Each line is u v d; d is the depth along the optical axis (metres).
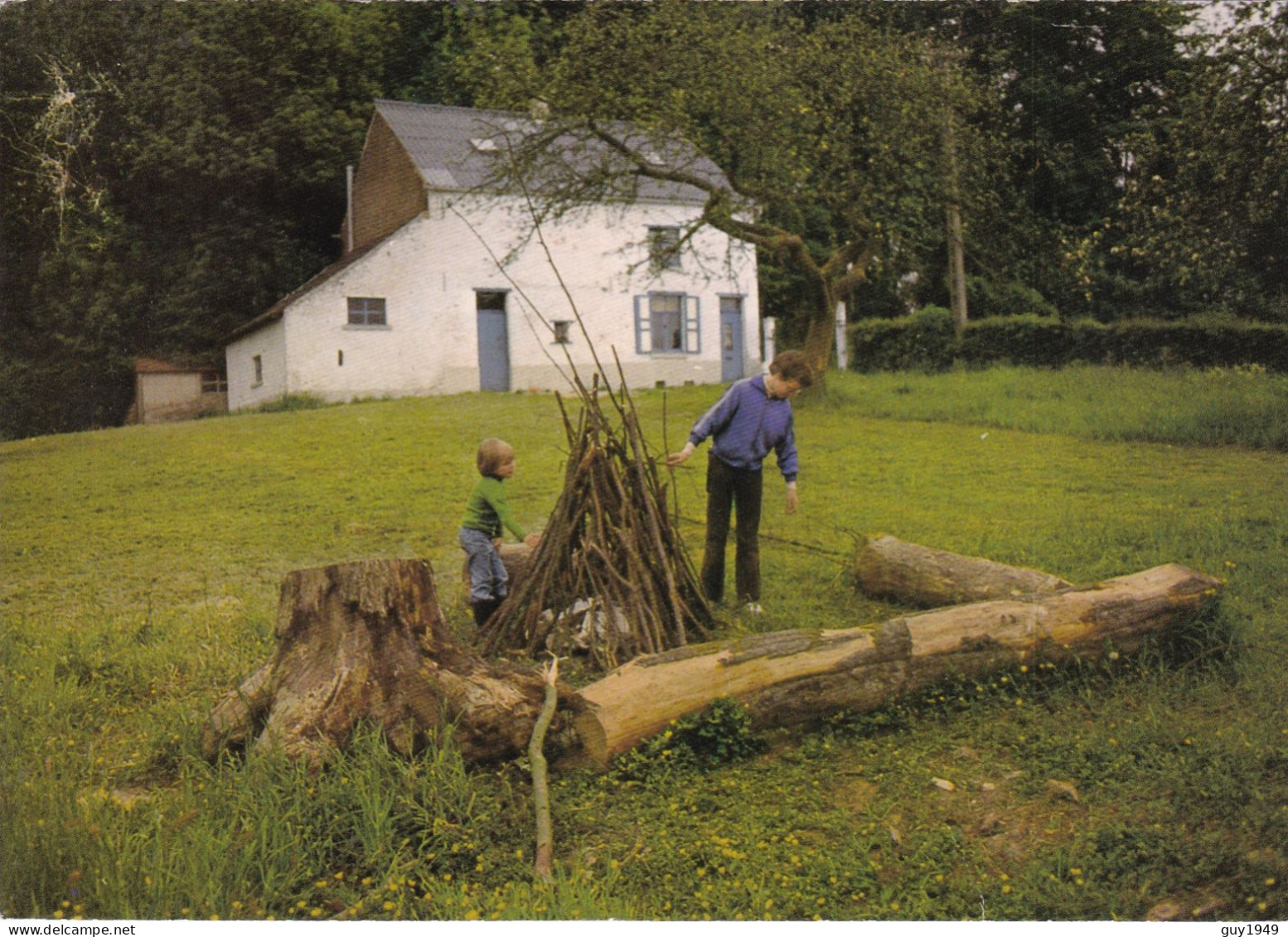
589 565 6.59
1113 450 13.60
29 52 24.47
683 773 5.06
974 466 13.20
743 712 5.26
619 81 18.16
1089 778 4.86
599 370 6.84
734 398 7.39
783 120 18.47
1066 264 19.09
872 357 24.34
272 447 17.38
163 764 5.25
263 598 8.56
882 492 11.96
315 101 26.31
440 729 4.99
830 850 4.42
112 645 7.12
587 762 5.12
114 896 4.02
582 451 6.71
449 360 25.88
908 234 20.17
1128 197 15.30
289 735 4.86
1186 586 6.17
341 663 5.01
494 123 20.02
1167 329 18.72
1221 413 14.46
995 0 19.31
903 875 4.25
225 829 4.39
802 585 8.17
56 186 24.84
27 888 4.09
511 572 7.46
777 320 31.23
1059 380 18.81
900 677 5.57
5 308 25.19
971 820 4.63
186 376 26.38
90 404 25.81
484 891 4.20
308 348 24.53
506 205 25.48
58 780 4.95
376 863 4.34
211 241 26.33
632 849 4.48
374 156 26.75
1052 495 11.07
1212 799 4.62
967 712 5.53
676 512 6.92
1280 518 9.18
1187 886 4.12
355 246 27.41
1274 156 13.12
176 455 16.81
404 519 11.88
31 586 9.24
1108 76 18.53
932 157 18.80
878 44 18.78
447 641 5.23
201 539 11.08
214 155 25.58
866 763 5.12
